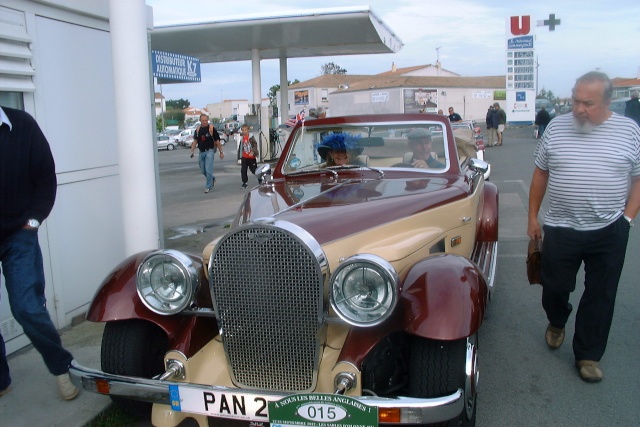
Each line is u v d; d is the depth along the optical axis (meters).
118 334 3.29
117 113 4.61
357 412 2.67
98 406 3.65
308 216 3.25
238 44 17.53
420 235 3.47
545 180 4.01
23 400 3.73
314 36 15.98
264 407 2.81
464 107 51.75
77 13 4.91
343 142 4.58
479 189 4.90
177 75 8.27
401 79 54.09
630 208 3.67
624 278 6.05
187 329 3.19
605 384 3.90
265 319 2.90
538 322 5.00
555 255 3.88
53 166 3.51
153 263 3.13
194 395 2.90
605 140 3.58
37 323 3.44
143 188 4.70
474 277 2.99
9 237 3.41
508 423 3.45
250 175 17.06
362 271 2.72
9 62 4.24
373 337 2.91
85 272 5.09
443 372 2.87
